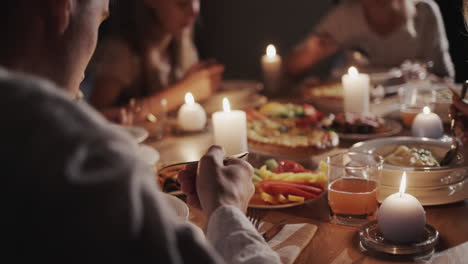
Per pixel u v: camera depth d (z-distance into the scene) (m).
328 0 4.89
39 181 0.38
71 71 0.61
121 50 2.71
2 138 0.38
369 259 0.94
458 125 1.48
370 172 1.11
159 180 1.34
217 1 5.24
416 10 3.14
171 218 0.46
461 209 1.16
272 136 1.79
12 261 0.38
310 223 1.11
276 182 1.23
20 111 0.39
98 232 0.38
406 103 2.01
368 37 3.23
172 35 2.88
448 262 0.92
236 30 5.27
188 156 1.70
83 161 0.39
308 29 5.02
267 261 0.69
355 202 1.09
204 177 0.80
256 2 5.13
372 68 2.88
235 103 2.40
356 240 1.03
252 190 0.84
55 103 0.40
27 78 0.41
